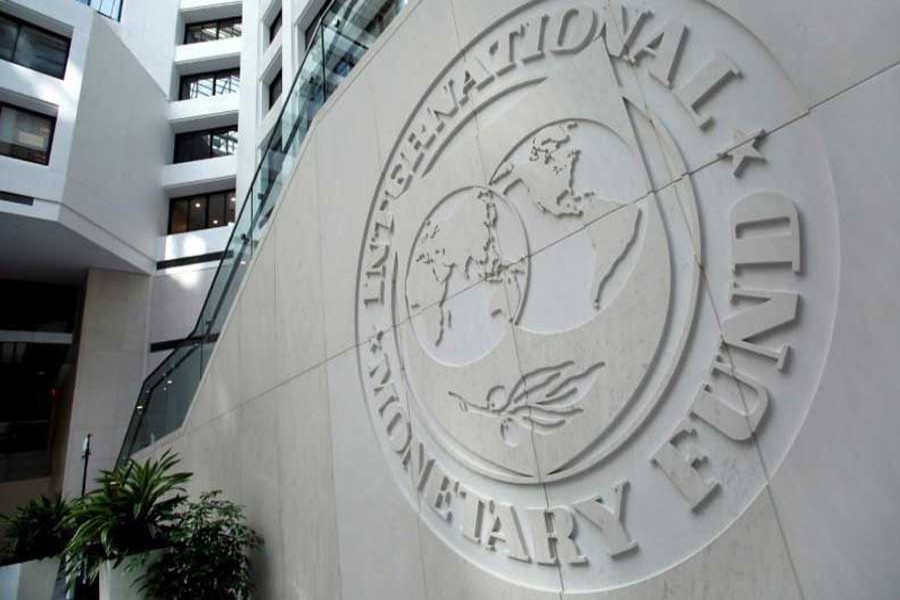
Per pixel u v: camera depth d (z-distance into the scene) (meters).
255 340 4.80
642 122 2.04
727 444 1.63
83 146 11.80
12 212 10.21
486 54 2.80
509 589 2.13
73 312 14.12
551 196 2.34
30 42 11.83
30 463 13.13
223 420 5.21
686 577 1.64
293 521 3.73
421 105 3.21
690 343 1.77
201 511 4.07
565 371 2.14
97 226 12.19
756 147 1.70
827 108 1.55
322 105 4.65
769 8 1.71
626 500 1.84
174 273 14.50
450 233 2.85
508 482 2.27
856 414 1.38
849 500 1.36
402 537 2.75
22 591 5.13
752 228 1.68
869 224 1.43
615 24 2.19
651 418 1.83
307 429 3.77
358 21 4.29
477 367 2.53
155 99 15.45
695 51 1.91
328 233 3.92
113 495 4.00
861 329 1.41
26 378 13.76
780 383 1.54
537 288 2.34
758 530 1.51
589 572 1.89
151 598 3.55
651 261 1.92
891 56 1.44
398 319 3.12
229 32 17.97
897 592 1.25
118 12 15.94
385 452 3.00
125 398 12.99
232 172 15.35
